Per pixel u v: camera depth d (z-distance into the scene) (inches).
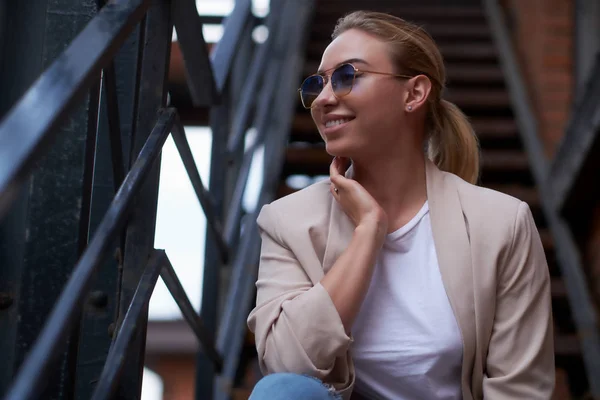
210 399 100.5
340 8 254.4
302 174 175.3
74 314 38.3
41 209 53.1
